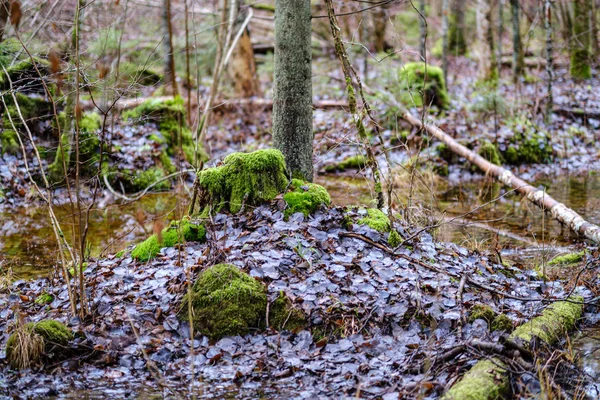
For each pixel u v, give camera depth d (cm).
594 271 580
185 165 1089
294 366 396
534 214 859
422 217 642
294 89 588
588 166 1223
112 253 638
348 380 379
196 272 478
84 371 398
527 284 539
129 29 1317
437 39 2272
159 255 522
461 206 907
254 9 1961
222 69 1155
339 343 418
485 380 354
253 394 370
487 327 429
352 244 516
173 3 1508
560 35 1809
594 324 481
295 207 541
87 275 510
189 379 389
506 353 378
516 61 1550
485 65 1625
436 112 1261
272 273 466
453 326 432
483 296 481
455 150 1120
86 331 427
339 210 561
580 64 1678
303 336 423
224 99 1399
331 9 587
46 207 908
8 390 373
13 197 941
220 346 422
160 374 394
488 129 1242
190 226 534
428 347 395
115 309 450
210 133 1281
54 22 706
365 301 449
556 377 386
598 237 677
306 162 600
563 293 527
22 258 666
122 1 1109
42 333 408
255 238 509
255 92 1513
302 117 593
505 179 937
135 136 1073
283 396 367
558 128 1381
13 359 400
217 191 558
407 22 2312
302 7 579
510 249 692
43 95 1009
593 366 409
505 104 1320
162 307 452
